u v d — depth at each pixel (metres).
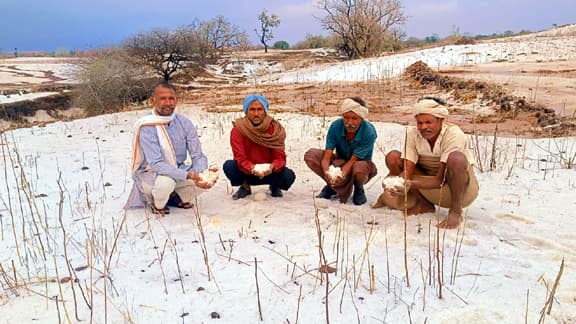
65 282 3.43
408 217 4.85
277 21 50.09
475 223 4.57
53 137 9.83
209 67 31.88
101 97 17.30
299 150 8.23
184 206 5.27
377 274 3.52
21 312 3.03
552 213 4.92
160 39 19.89
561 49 24.48
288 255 3.88
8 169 7.01
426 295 3.20
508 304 3.05
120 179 6.54
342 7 38.38
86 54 18.36
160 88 4.93
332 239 4.23
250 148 5.44
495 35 56.34
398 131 9.12
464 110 11.89
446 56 25.11
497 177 6.32
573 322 2.89
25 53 55.94
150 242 4.20
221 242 4.02
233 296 3.21
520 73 16.61
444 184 4.54
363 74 22.28
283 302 3.13
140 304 3.11
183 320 2.93
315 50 47.44
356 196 5.32
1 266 3.44
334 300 3.14
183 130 5.14
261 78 27.88
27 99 19.50
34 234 4.32
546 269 3.60
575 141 7.89
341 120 5.22
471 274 3.48
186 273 3.56
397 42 39.41
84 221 4.79
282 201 5.46
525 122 9.89
